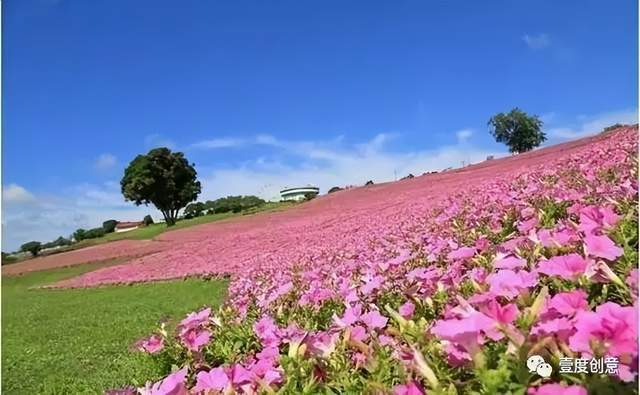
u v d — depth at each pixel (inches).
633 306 66.4
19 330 426.9
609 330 58.1
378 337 86.1
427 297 99.8
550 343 61.0
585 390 55.5
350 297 117.3
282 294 146.3
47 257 1590.8
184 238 1294.3
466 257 114.0
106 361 272.7
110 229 2827.3
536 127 1991.9
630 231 100.0
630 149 282.7
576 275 80.0
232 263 640.4
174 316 393.7
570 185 217.8
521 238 114.6
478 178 790.5
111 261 1171.3
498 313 65.1
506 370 58.3
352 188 1598.2
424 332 75.0
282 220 1190.9
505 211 190.5
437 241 168.6
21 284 1059.9
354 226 611.5
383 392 67.0
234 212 2114.9
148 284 682.8
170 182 2598.4
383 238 313.0
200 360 111.7
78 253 1510.8
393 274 136.8
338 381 76.6
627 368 56.7
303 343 85.3
